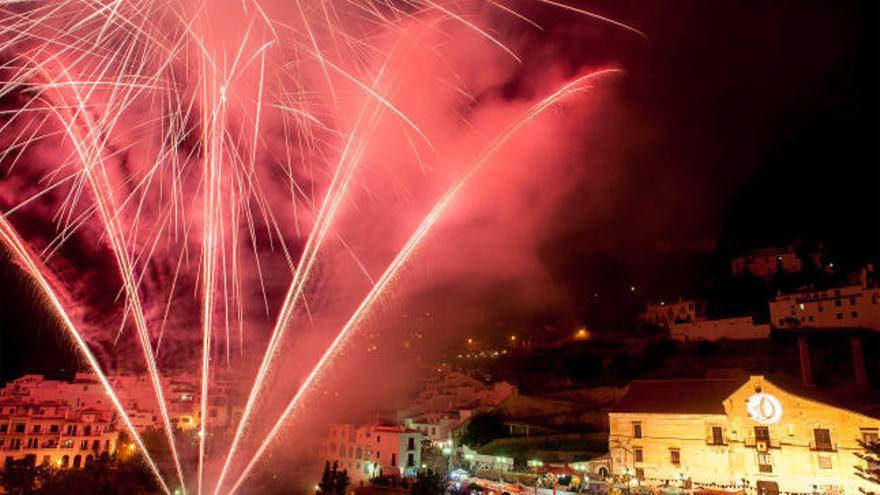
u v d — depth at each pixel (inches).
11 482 1734.7
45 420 2503.7
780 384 2139.5
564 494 2065.7
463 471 2421.3
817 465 1978.3
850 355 3400.6
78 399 2849.4
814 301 3941.9
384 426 2632.9
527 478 2290.8
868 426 1921.8
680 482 2182.6
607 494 2022.6
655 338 4672.7
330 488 1988.2
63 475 1779.0
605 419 3061.0
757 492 2058.3
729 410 2194.9
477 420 3093.0
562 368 4242.1
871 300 3666.3
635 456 2306.8
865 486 1883.6
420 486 1911.9
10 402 2500.0
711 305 5017.2
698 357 3993.6
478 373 4254.4
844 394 2214.6
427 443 2878.9
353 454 2593.5
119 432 2610.7
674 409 2300.7
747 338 4160.9
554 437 2874.0
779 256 5123.0
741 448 2133.4
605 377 4023.1
